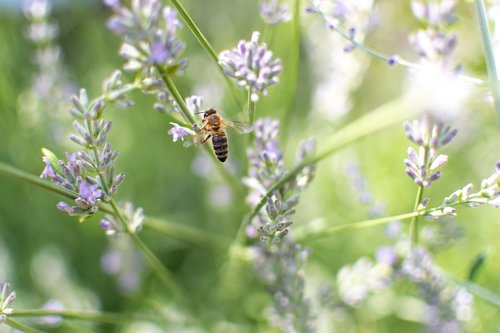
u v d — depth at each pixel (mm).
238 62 280
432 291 320
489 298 302
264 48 279
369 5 299
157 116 403
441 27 278
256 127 295
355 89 353
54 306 322
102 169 279
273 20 312
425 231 326
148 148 405
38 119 377
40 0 356
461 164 383
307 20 368
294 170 292
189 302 350
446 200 277
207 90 373
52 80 360
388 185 385
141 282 386
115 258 382
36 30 357
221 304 369
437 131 274
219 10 411
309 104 385
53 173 277
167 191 403
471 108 310
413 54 354
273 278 314
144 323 369
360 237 378
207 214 395
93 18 426
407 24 348
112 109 401
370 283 328
